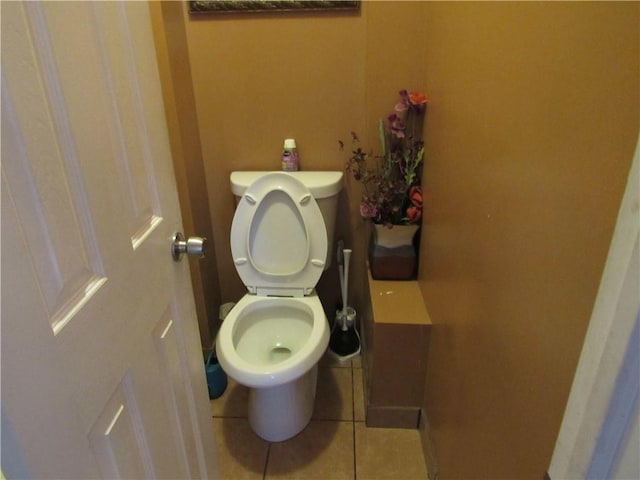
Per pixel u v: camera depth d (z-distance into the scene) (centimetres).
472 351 94
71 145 50
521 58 68
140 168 70
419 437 151
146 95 71
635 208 41
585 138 50
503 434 77
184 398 89
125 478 64
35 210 44
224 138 170
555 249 57
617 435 48
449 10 113
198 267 171
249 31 154
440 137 125
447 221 116
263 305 159
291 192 148
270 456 145
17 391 40
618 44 44
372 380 148
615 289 45
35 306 43
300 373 126
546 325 60
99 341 56
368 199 157
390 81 155
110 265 59
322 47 155
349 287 193
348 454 145
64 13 49
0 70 39
